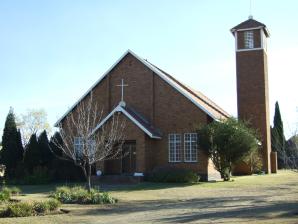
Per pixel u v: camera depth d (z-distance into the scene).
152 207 20.69
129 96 39.97
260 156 47.31
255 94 48.19
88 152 26.06
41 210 19.36
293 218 15.66
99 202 22.45
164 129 38.28
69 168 39.22
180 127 37.75
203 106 37.38
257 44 48.53
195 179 34.41
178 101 38.09
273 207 19.00
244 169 46.47
